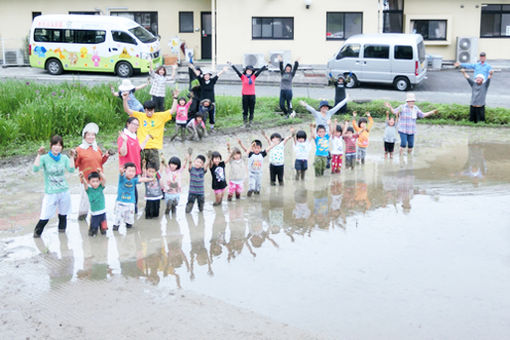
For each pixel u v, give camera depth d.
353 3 25.81
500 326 5.86
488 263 7.30
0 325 5.85
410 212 9.20
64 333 5.71
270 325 5.85
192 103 14.88
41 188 10.48
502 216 9.02
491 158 12.88
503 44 27.50
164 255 7.54
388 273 7.01
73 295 6.46
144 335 5.67
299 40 26.17
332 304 6.27
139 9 27.72
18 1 27.36
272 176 10.70
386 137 12.73
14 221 8.75
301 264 7.26
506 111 16.97
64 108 14.53
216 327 5.80
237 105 18.05
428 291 6.57
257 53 26.11
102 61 23.72
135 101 12.81
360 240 8.03
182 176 11.30
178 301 6.33
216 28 26.20
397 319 5.98
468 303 6.31
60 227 8.30
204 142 14.30
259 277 6.91
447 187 10.59
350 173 11.64
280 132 15.53
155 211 8.94
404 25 27.61
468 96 20.98
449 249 7.73
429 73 26.67
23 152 12.77
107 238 8.13
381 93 22.02
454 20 27.48
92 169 8.38
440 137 15.16
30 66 26.67
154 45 24.16
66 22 23.64
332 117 17.20
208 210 9.35
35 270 7.07
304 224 8.66
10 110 15.24
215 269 7.13
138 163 8.98
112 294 6.48
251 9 25.95
